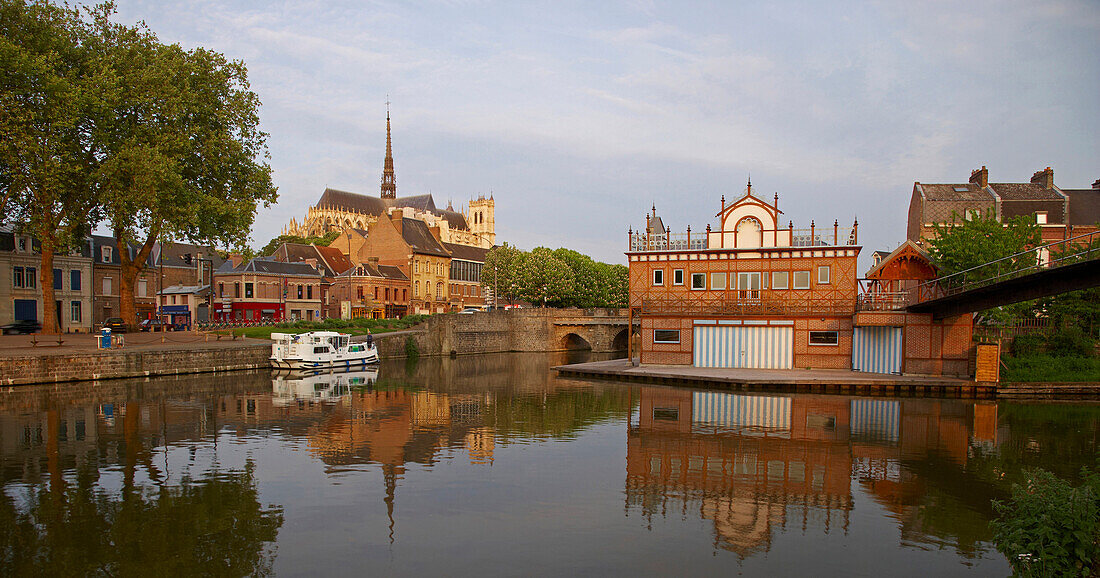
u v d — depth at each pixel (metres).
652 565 11.57
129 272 45.22
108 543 12.41
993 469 17.81
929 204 48.91
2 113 33.66
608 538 12.83
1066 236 46.88
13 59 33.28
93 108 36.16
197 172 44.12
